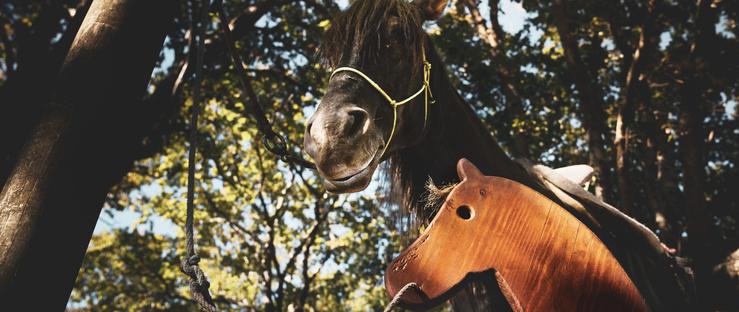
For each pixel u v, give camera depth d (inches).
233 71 360.5
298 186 520.1
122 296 591.2
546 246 98.9
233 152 483.2
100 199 117.4
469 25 401.4
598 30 391.5
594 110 336.5
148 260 563.5
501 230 98.9
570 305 96.2
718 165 442.3
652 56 386.9
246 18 305.9
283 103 404.5
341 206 508.1
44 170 110.7
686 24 368.8
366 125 91.1
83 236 113.4
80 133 115.0
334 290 564.1
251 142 482.9
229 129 458.6
